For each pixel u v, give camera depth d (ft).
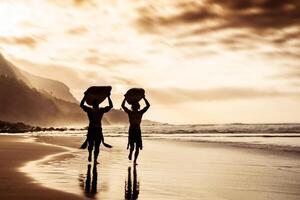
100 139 37.73
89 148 37.86
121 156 48.85
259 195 22.88
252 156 50.57
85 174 29.99
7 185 23.25
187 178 29.48
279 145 74.43
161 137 131.95
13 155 45.24
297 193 23.66
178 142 90.94
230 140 100.48
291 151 58.75
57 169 32.55
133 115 39.81
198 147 70.59
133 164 39.09
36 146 64.13
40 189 21.99
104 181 26.63
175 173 32.53
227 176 30.99
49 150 55.01
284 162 42.78
